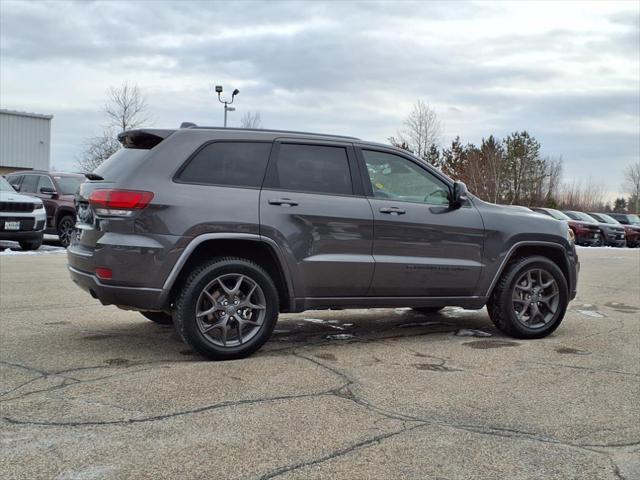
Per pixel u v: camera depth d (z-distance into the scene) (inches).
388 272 203.9
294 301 193.8
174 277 175.8
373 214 202.1
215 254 187.6
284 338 221.9
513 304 225.3
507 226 225.3
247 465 112.5
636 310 307.7
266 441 123.5
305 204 192.7
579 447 124.6
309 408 143.6
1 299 292.2
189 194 178.9
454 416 140.6
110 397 148.3
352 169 204.8
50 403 143.3
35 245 552.1
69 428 128.2
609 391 161.8
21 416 134.6
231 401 147.1
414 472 111.2
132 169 179.0
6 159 1422.2
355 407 145.1
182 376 167.0
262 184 190.2
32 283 346.3
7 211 513.7
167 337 216.4
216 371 172.9
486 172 1605.6
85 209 189.8
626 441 128.3
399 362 188.4
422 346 212.2
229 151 189.0
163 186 177.2
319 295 197.3
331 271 195.8
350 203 199.8
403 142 1416.1
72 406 141.5
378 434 128.6
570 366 187.0
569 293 237.9
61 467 110.0
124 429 128.0
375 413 141.3
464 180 1599.4
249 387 158.4
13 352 191.3
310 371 175.3
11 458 113.3
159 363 180.9
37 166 1472.7
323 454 118.0
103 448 118.5
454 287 217.3
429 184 218.7
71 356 187.5
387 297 207.9
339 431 129.7
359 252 200.4
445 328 247.0
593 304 328.5
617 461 118.2
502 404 149.6
